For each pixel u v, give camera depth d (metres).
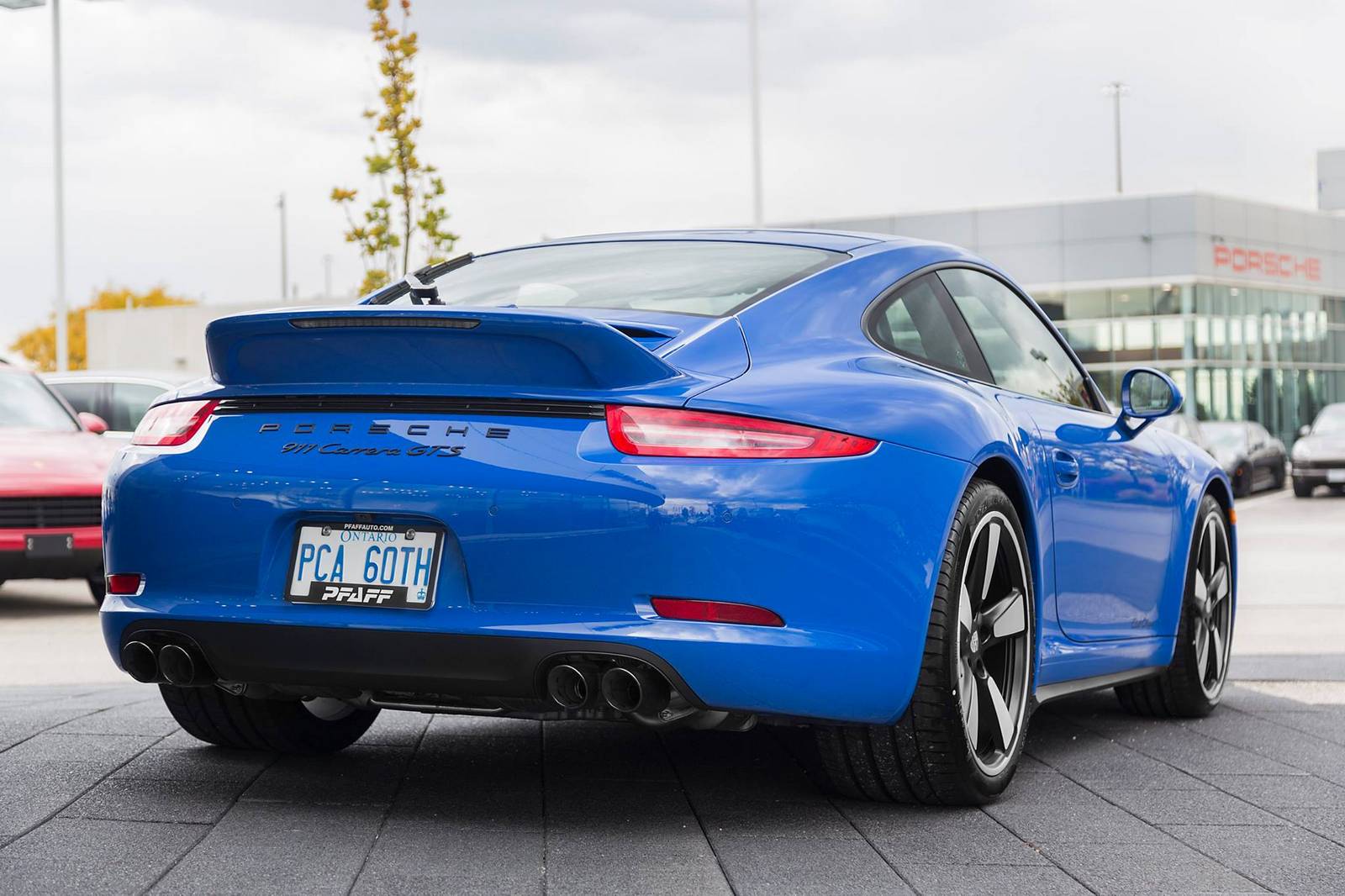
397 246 15.46
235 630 3.17
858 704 3.11
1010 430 3.65
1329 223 40.53
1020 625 3.62
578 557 2.96
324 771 3.78
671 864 2.95
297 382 3.24
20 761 3.79
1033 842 3.20
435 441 3.06
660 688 2.99
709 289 3.54
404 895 2.70
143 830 3.11
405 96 15.38
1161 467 4.68
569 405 3.03
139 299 86.19
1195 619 4.89
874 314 3.60
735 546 2.95
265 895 2.68
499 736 4.34
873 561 3.09
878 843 3.15
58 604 10.05
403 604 3.06
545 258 4.01
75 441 9.48
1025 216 36.81
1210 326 36.06
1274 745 4.47
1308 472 23.48
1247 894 2.83
